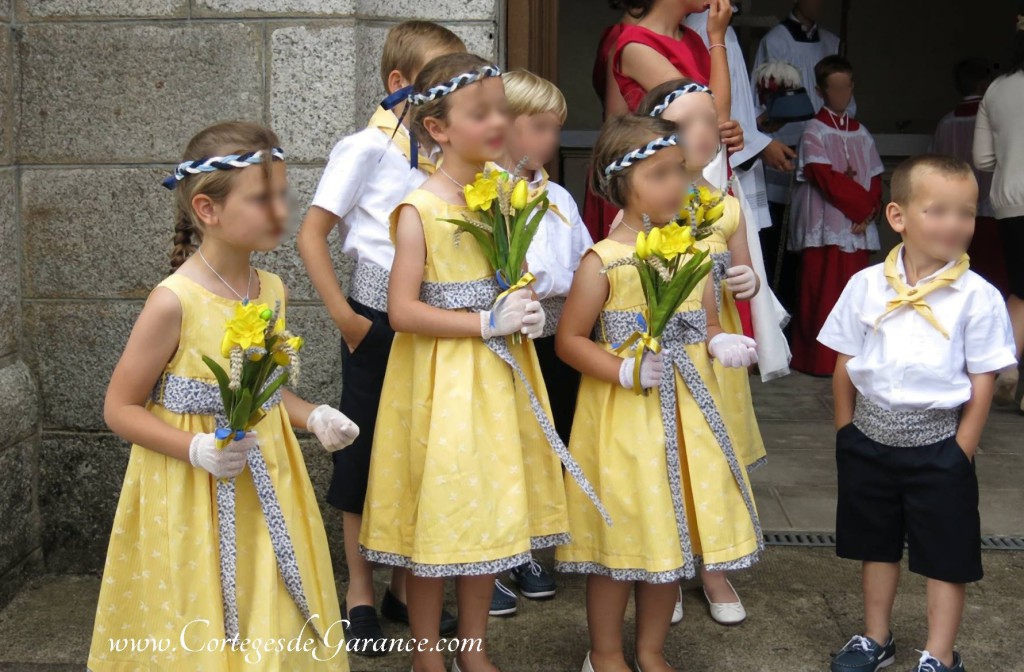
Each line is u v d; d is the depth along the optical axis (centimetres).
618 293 285
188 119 361
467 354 273
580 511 291
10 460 355
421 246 273
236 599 238
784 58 670
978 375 288
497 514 270
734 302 331
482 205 267
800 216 628
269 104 359
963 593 296
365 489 322
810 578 373
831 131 616
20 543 363
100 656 247
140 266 366
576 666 317
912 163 291
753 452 351
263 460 244
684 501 286
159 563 240
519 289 271
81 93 361
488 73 269
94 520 374
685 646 329
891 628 336
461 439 269
